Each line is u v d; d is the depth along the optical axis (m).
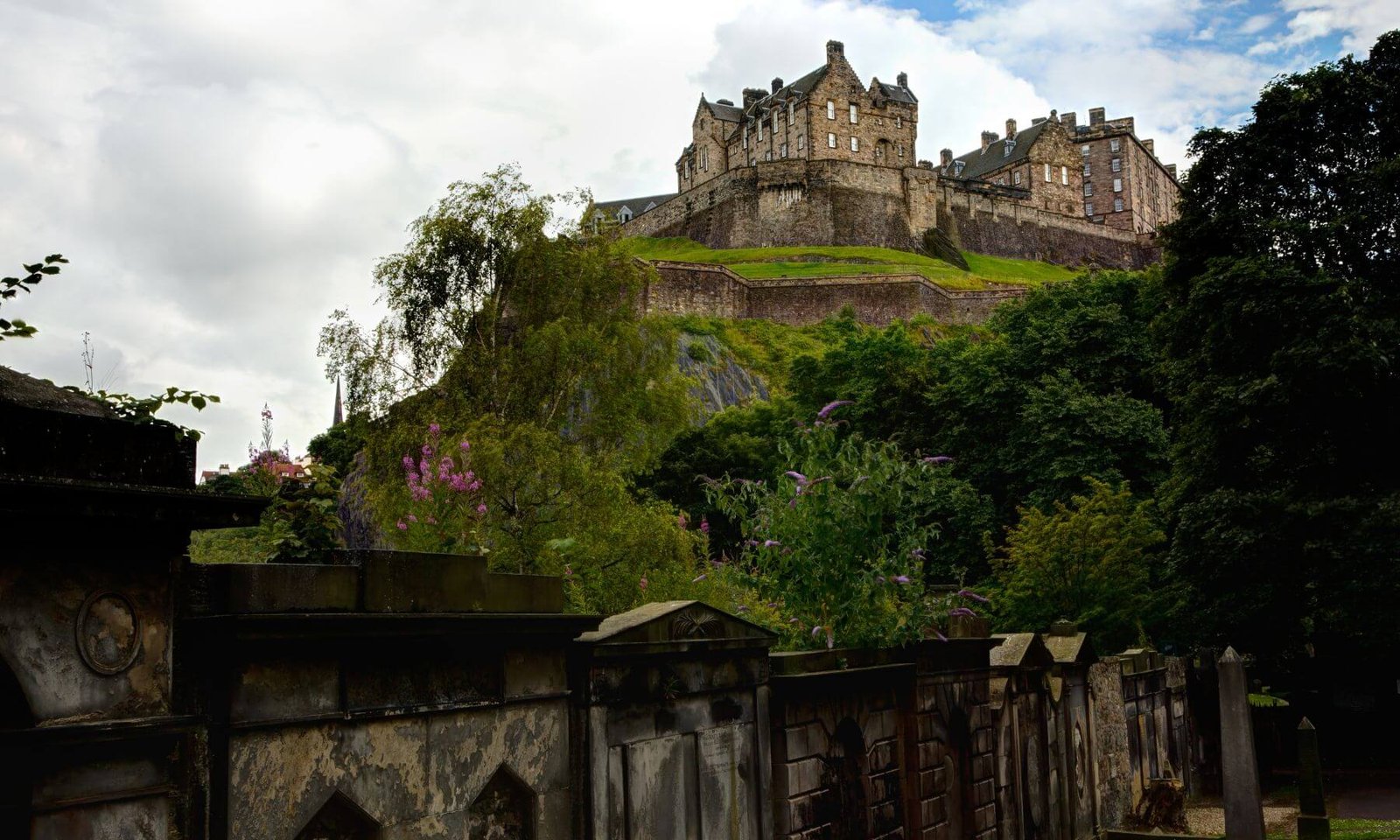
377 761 6.99
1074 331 46.44
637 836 9.19
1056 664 18.36
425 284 32.22
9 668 5.12
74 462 5.41
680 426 33.41
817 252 113.38
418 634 7.14
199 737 5.98
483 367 30.77
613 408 31.55
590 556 17.05
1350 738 32.78
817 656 11.85
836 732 12.19
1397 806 24.16
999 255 133.62
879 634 12.96
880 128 130.75
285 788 6.36
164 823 5.78
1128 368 45.00
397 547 13.16
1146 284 49.62
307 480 8.18
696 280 96.19
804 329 99.62
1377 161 30.61
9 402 5.17
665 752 9.64
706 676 10.15
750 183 123.69
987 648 15.76
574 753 8.70
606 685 8.94
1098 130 158.75
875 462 13.23
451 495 13.26
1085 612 27.70
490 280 32.59
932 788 13.79
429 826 7.34
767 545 12.53
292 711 6.42
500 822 8.08
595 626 8.72
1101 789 19.98
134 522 5.59
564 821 8.55
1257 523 29.03
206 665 6.10
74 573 5.41
